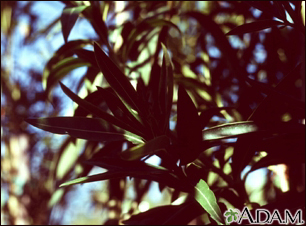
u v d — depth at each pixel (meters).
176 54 1.34
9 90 1.69
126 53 0.96
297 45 1.12
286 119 0.83
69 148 1.08
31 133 1.73
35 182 1.69
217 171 0.89
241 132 0.72
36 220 1.63
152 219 0.82
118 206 1.20
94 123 0.74
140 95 0.73
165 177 0.76
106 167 0.71
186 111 0.70
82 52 0.91
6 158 1.67
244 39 1.31
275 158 0.82
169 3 1.24
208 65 1.12
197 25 1.38
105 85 1.17
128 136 0.74
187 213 0.82
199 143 0.71
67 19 0.83
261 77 1.24
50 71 0.96
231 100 1.15
